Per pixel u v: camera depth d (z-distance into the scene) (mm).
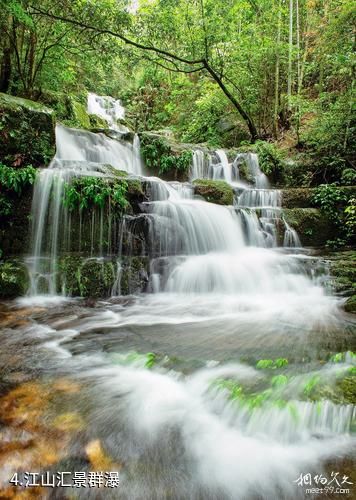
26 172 5777
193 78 17750
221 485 1807
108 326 4098
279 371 2871
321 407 2232
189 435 2166
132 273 5617
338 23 9586
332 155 9406
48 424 2240
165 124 19516
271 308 4836
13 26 8797
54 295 5219
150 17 10555
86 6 8477
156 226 6383
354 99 8578
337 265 5895
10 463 1921
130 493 1764
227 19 11609
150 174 10039
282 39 12914
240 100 13312
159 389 2668
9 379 2814
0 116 6449
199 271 5695
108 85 20859
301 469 1896
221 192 8117
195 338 3703
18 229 5758
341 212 8000
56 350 3398
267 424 2191
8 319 4277
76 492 1761
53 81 11523
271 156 10266
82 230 5930
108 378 2840
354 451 2021
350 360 3031
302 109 10336
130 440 2115
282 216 7828
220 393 2500
